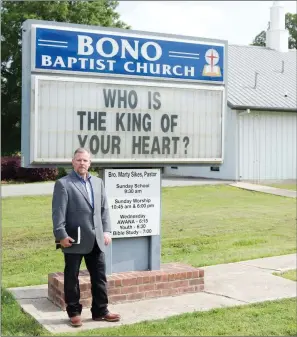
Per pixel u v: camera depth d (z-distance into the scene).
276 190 22.33
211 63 8.17
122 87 7.55
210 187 22.70
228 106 25.38
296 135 26.94
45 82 7.10
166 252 10.90
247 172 25.75
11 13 37.69
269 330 6.18
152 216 7.75
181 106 7.97
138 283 7.32
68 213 6.25
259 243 11.90
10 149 42.41
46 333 6.04
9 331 6.08
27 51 7.08
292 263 9.73
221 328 6.23
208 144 8.20
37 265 9.77
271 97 26.86
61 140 7.22
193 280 7.73
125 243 7.66
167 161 7.86
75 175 6.35
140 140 7.70
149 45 7.72
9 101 42.25
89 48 7.34
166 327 6.23
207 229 13.55
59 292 7.02
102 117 7.44
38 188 22.77
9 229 13.30
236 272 9.02
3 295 7.39
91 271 6.50
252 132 25.86
